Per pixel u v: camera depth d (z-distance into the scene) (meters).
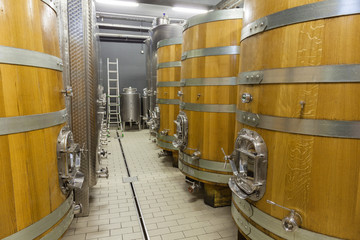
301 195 1.20
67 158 1.45
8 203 1.04
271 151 1.33
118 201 2.88
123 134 6.91
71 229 2.29
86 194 2.50
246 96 1.47
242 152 1.51
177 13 7.46
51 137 1.28
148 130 7.79
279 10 1.24
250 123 1.48
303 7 1.12
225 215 2.57
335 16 1.03
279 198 1.30
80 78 2.44
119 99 8.31
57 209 1.35
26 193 1.11
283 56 1.22
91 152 2.56
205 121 2.55
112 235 2.20
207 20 2.44
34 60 1.12
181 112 2.93
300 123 1.17
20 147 1.07
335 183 1.09
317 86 1.10
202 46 2.50
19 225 1.09
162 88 4.21
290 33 1.18
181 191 3.18
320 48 1.08
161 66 4.19
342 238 1.10
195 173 2.71
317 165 1.13
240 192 1.61
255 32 1.40
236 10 2.33
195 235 2.21
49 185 1.26
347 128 1.04
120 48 8.42
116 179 3.59
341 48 1.03
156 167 4.16
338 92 1.05
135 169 4.05
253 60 1.44
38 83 1.16
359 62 1.00
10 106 1.02
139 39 8.23
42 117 1.19
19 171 1.07
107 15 7.46
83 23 2.38
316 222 1.16
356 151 1.04
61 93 1.43
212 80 2.47
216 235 2.21
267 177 1.37
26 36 1.08
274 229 1.35
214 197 2.71
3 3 0.98
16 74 1.04
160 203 2.84
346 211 1.08
